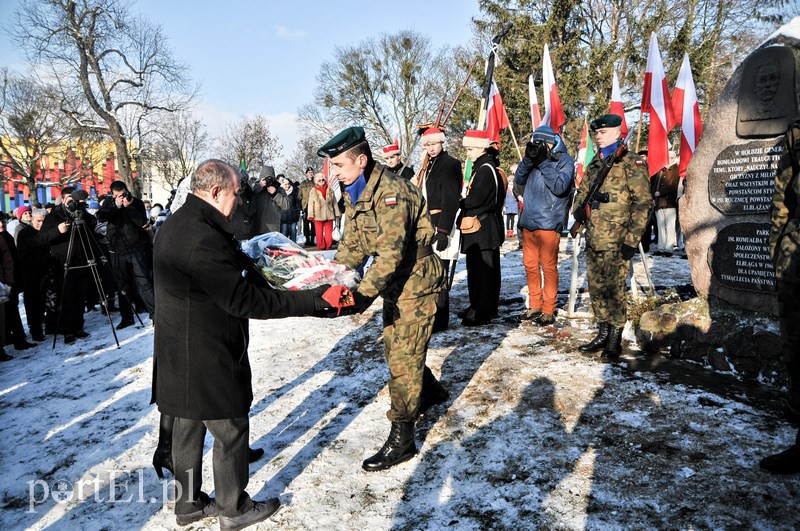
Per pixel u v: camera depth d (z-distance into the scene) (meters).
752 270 3.70
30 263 6.98
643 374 3.75
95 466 3.49
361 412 3.75
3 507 3.13
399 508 2.66
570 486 2.62
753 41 22.50
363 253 3.08
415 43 32.62
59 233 6.58
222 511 2.56
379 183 2.76
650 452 2.83
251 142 33.31
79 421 4.23
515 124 24.66
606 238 3.98
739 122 3.74
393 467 3.01
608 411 3.28
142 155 30.55
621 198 3.94
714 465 2.66
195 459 2.68
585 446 2.95
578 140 23.55
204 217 2.42
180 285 2.37
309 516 2.67
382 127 34.38
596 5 25.56
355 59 33.22
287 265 2.65
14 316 6.61
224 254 2.34
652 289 5.12
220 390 2.41
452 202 4.57
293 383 4.42
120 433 3.95
